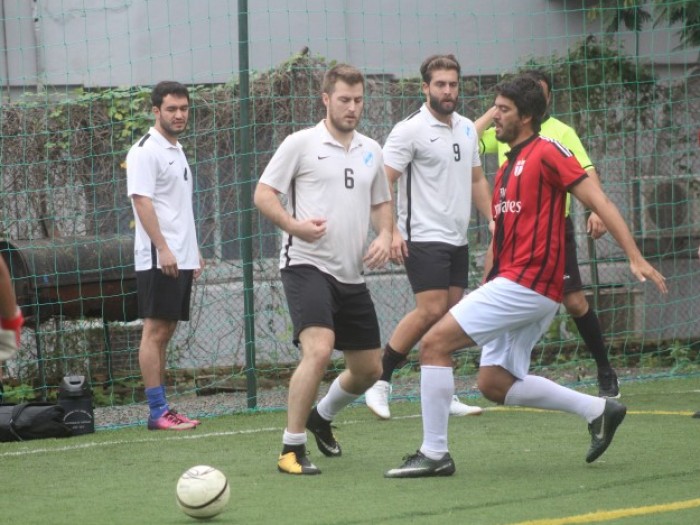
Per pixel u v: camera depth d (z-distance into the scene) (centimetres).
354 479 2334
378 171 2478
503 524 1898
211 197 4119
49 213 4019
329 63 4122
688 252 4738
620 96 4566
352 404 3619
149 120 4047
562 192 2283
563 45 5009
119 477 2442
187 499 1939
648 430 2934
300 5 4744
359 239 2436
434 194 3116
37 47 4312
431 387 2317
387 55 4844
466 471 2406
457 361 4391
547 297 2289
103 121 4038
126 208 4088
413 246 3125
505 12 4962
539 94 2292
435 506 2048
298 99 4094
